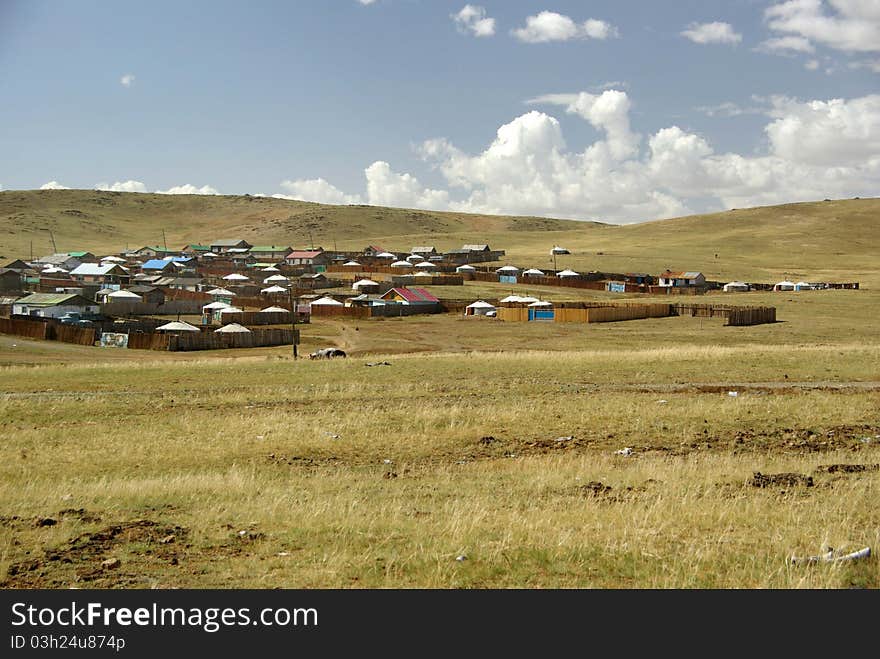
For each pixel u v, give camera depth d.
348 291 146.75
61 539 14.12
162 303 121.81
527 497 18.02
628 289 150.38
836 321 104.50
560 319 110.38
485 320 113.94
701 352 56.34
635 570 12.20
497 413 32.06
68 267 182.75
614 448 26.34
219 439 27.72
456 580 11.87
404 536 14.21
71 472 22.70
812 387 41.09
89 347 78.12
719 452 25.33
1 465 23.59
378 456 25.31
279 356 71.19
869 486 18.09
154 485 19.56
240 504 17.31
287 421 31.00
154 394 39.88
